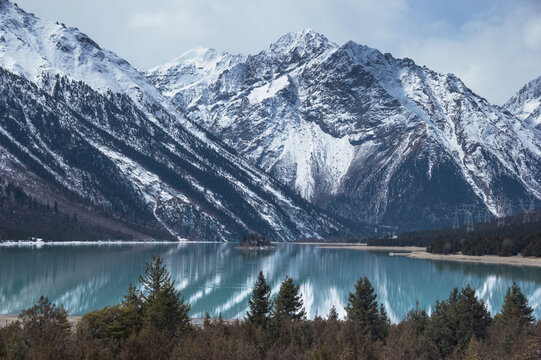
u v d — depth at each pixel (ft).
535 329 156.35
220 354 109.09
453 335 145.79
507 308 182.80
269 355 119.14
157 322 134.10
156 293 142.51
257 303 155.12
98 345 108.88
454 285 419.95
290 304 168.45
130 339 110.32
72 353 100.83
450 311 153.99
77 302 299.58
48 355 97.25
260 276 158.40
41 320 116.26
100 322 124.16
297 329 143.54
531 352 132.57
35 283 373.40
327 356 113.80
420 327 157.38
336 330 148.05
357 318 166.61
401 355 128.26
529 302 330.75
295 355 122.31
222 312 280.72
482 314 156.76
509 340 139.54
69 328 125.18
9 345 105.50
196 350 109.29
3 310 265.95
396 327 179.52
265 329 142.51
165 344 115.34
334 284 419.95
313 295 357.00
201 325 192.75
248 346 117.60
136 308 138.41
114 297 318.65
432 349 135.95
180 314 140.67
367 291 172.04
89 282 384.68
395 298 350.02
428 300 341.41
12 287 351.87
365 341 125.59
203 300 322.75
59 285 366.22
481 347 136.05
